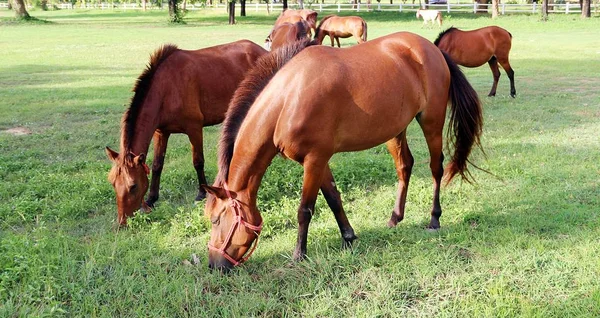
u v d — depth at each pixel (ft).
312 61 13.73
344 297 12.96
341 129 14.16
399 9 157.38
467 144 17.30
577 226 16.42
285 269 14.40
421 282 13.53
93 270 14.28
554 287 13.05
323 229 16.42
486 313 11.93
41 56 69.31
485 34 39.47
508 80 47.91
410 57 15.61
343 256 14.80
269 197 20.30
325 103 13.52
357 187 20.62
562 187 20.06
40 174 22.47
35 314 11.98
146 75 18.39
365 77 14.20
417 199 19.34
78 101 40.16
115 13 201.26
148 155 26.16
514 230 16.28
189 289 13.34
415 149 26.66
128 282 13.64
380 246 15.88
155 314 12.30
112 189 20.81
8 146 28.09
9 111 36.60
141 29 119.44
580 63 56.90
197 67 20.07
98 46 82.12
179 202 20.53
